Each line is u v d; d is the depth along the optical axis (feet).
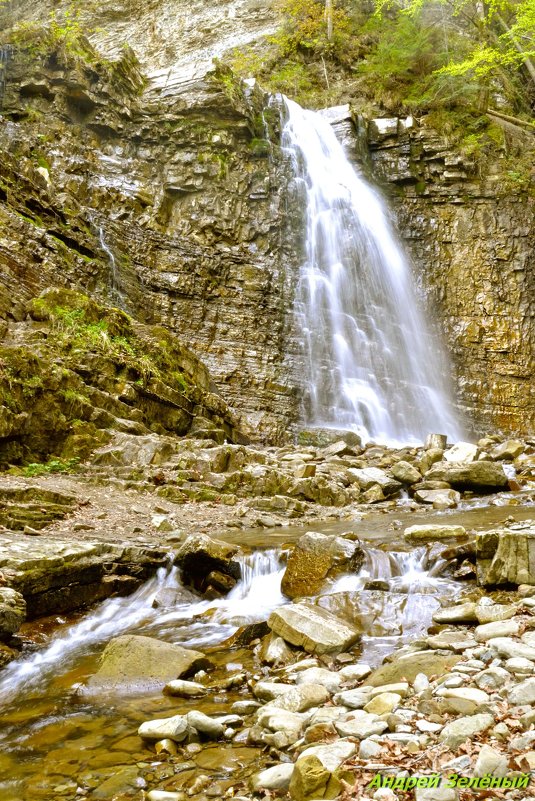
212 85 77.97
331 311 75.92
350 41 103.60
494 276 82.38
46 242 52.65
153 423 45.47
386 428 72.08
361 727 10.49
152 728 11.54
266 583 22.50
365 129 89.04
